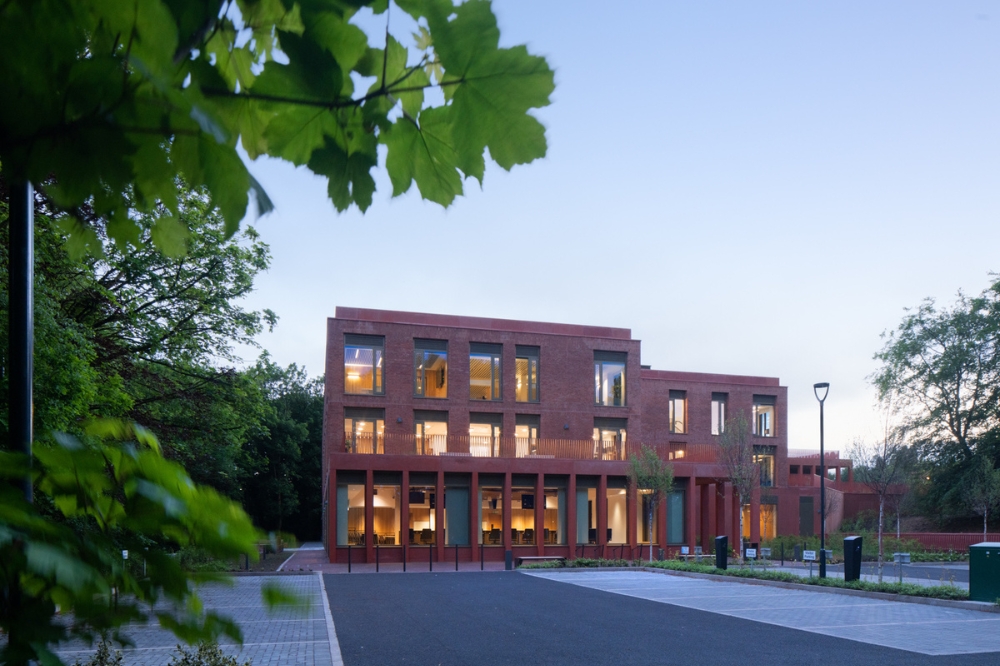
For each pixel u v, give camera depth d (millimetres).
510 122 1208
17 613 844
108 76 886
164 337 18172
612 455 37688
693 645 12484
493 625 14609
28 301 1767
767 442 45000
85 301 15211
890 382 47625
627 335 39156
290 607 945
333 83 1164
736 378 45344
